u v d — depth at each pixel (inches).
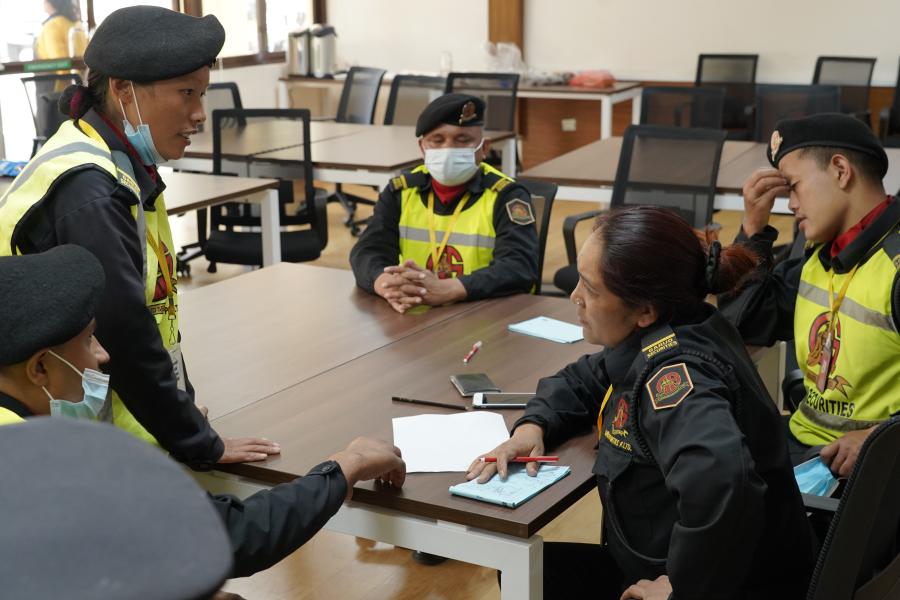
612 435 64.4
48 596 14.0
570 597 72.1
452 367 91.1
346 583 107.6
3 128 269.6
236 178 192.2
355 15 362.0
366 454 65.4
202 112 71.3
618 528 64.1
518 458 70.9
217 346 97.9
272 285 119.3
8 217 65.1
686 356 59.6
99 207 64.9
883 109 274.2
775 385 107.0
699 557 54.4
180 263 229.8
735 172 192.7
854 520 58.4
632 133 181.0
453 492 66.7
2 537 14.7
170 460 17.6
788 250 145.2
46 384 49.4
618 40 327.6
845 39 299.3
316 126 265.4
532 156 346.3
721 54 310.3
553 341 97.7
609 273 60.6
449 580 108.2
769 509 61.1
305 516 58.7
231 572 15.2
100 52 67.5
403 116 281.1
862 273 81.5
